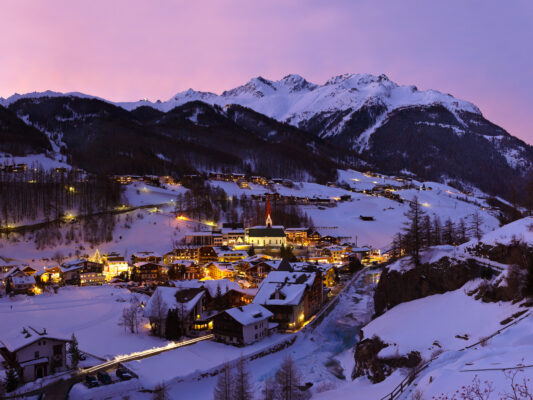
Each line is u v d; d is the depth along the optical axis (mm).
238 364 63312
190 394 56969
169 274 140500
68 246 171875
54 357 59750
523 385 27203
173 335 77938
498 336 46969
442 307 71625
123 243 181250
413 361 55125
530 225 76875
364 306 108625
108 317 93375
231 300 95125
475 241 84625
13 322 87875
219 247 174750
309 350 77875
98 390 52406
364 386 55000
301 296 89375
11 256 157250
